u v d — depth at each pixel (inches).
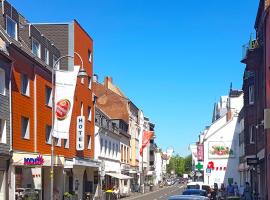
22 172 1210.6
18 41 1227.2
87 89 1862.7
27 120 1246.3
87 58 1863.9
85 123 1814.7
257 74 1443.2
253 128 1611.7
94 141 1964.8
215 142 2561.5
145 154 3922.2
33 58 1268.5
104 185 2258.9
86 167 1861.5
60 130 1269.7
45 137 1369.3
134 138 3299.7
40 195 1277.1
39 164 1215.6
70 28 1679.4
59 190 1501.0
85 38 1833.2
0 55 1059.9
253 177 1721.2
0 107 1064.2
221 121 2888.8
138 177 3412.9
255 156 1571.1
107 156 2338.8
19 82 1186.6
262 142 1358.3
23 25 1301.7
